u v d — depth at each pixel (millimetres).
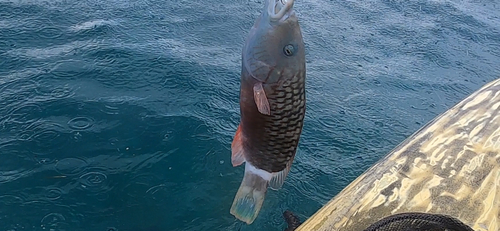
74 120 1609
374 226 775
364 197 972
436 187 1011
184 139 1608
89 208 1308
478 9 3803
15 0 2441
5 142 1475
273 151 673
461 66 2701
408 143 1190
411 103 2184
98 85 1824
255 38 634
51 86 1771
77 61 1965
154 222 1309
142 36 2285
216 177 1479
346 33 2885
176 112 1740
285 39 614
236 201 729
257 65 627
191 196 1401
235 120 1760
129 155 1506
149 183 1418
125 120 1652
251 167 711
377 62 2562
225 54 2262
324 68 2375
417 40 2961
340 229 893
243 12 2820
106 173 1423
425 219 781
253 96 645
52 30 2207
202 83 1939
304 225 926
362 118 1977
